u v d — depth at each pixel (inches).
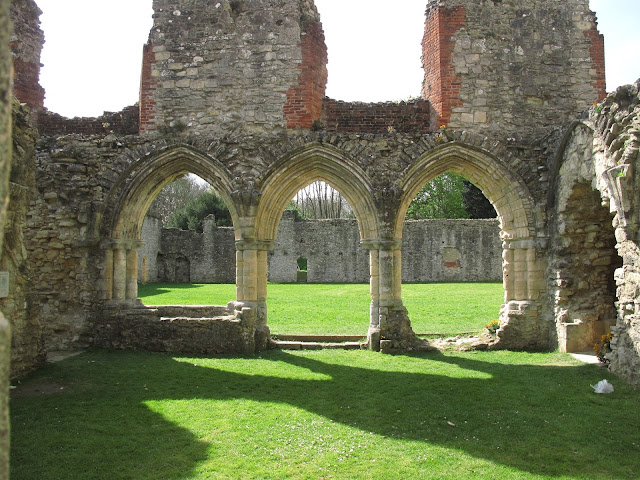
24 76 484.4
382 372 361.1
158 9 474.3
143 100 467.5
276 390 316.8
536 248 447.8
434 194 1631.4
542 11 472.1
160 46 470.6
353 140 446.3
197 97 464.4
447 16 467.2
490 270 1258.0
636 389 307.6
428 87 482.3
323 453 219.9
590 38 471.8
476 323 592.1
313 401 293.9
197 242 1400.1
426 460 212.7
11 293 326.0
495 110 460.8
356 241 1330.0
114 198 450.9
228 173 444.8
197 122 462.6
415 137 450.0
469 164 458.6
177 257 1412.4
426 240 1272.1
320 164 450.9
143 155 452.4
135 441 231.8
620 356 334.0
